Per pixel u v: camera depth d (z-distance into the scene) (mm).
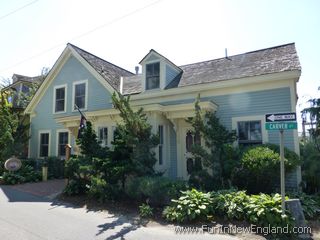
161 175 9430
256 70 10438
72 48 15555
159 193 7570
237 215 6070
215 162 8328
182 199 6746
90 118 12766
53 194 9773
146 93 12562
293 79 9539
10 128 15258
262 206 5836
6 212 7121
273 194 7188
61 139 15805
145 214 6801
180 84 12008
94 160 8781
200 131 8828
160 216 6754
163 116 11383
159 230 5766
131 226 6047
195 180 8297
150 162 8883
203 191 7672
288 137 9414
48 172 14156
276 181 8359
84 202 8344
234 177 8109
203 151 8492
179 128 11602
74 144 14977
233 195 6719
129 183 8266
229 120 10539
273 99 9797
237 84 10398
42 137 16734
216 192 7352
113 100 9281
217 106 10797
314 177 9312
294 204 5648
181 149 11445
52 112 16344
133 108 10781
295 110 9367
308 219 6410
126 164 8617
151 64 12844
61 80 16234
